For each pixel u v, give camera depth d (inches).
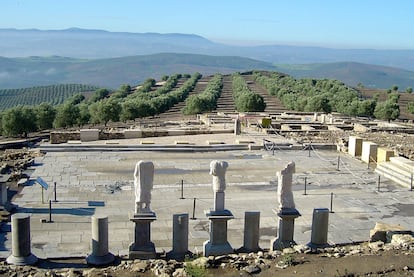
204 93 4392.2
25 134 2768.2
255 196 1027.3
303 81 5580.7
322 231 688.4
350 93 4104.3
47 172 1181.1
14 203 927.0
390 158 1295.5
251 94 3292.3
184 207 939.3
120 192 1026.7
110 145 1475.1
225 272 555.2
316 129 2047.2
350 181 1176.2
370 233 780.0
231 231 813.2
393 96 4515.3
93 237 650.2
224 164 669.3
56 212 885.8
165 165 1290.6
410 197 1053.2
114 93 6323.8
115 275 561.3
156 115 3759.8
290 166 688.4
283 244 694.5
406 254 603.2
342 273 537.0
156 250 719.7
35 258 653.9
